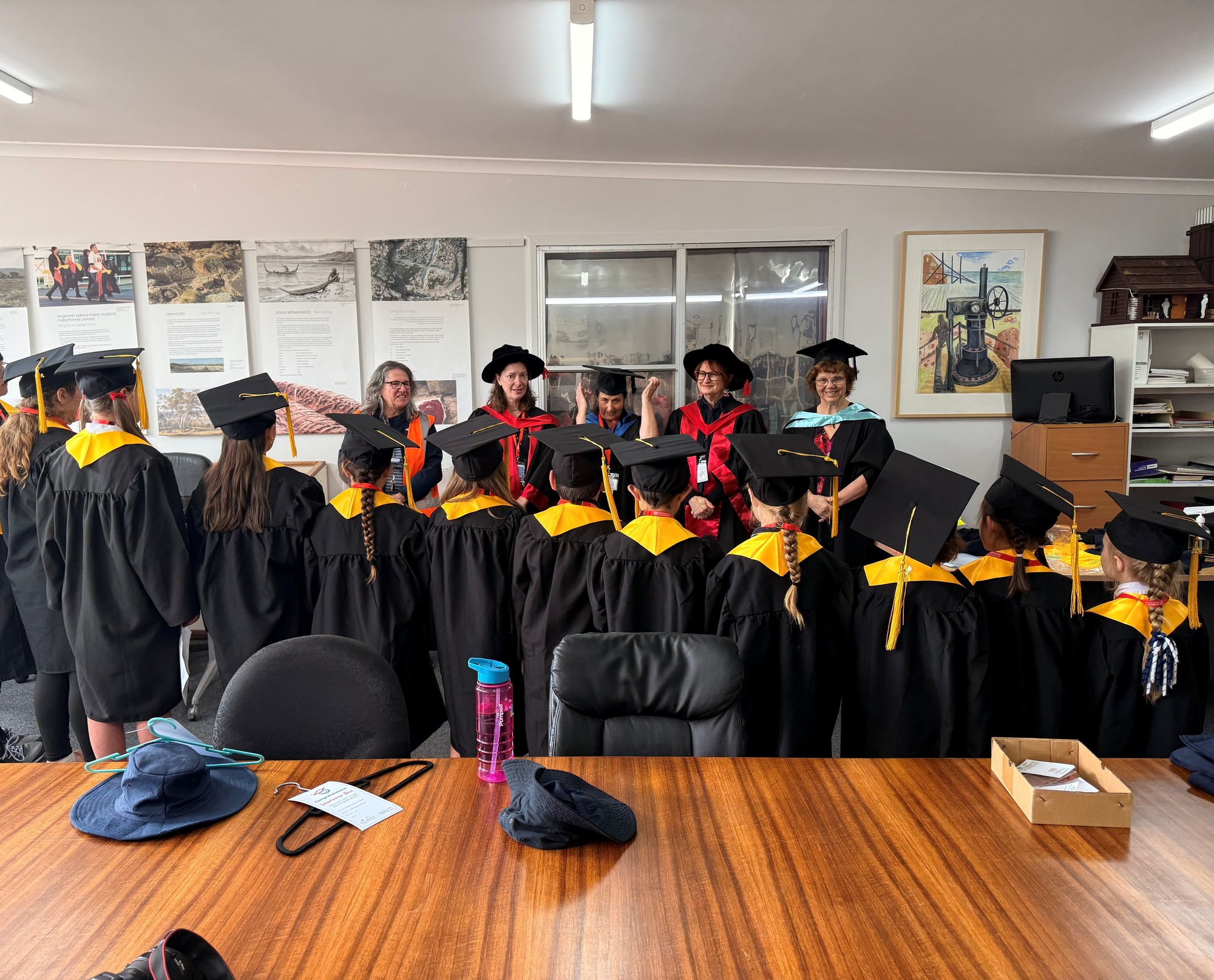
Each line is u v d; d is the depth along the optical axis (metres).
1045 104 3.52
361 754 1.51
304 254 4.47
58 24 2.80
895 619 1.71
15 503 2.47
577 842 1.12
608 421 3.81
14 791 1.28
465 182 4.48
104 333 4.50
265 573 2.19
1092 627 1.74
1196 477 4.51
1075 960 0.88
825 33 2.84
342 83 3.33
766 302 4.64
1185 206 4.67
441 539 2.20
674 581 1.94
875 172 4.54
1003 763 1.27
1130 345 4.43
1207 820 1.18
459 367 4.59
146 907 0.98
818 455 1.86
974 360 4.67
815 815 1.19
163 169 4.39
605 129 3.90
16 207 4.38
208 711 3.23
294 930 0.94
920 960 0.89
